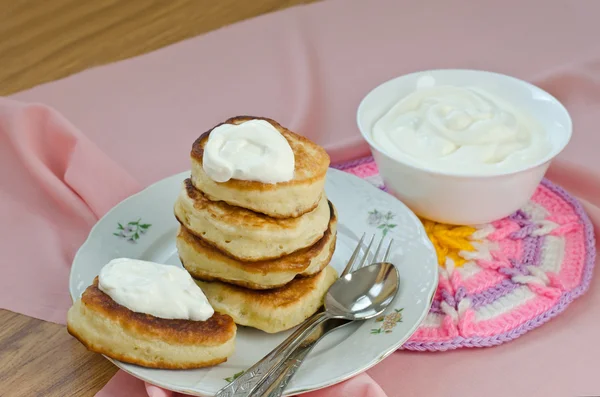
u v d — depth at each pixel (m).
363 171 0.83
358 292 0.69
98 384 0.65
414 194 0.75
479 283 0.71
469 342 0.67
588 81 0.89
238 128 0.66
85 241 0.72
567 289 0.71
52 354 0.66
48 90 0.92
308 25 1.00
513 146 0.75
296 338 0.65
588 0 1.03
